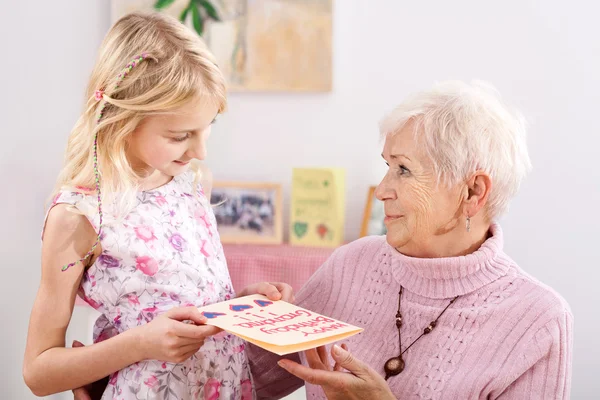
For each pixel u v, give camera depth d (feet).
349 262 5.19
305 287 5.44
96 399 4.53
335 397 3.94
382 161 9.61
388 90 9.50
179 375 4.21
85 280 4.27
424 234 4.41
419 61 9.41
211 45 9.53
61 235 4.04
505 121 4.32
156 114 3.96
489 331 4.29
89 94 4.24
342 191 9.27
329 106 9.64
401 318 4.62
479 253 4.38
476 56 9.28
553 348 4.11
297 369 3.82
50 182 9.80
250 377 4.87
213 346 4.43
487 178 4.25
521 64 9.19
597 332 9.20
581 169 9.14
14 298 9.77
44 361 4.04
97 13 9.62
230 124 9.80
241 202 9.30
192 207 4.72
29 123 9.71
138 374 4.16
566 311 4.22
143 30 4.15
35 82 9.70
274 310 4.22
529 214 9.28
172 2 9.47
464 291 4.42
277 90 9.55
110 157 4.13
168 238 4.37
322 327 3.88
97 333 4.58
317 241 9.05
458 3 9.25
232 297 4.73
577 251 9.21
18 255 9.73
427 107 4.32
